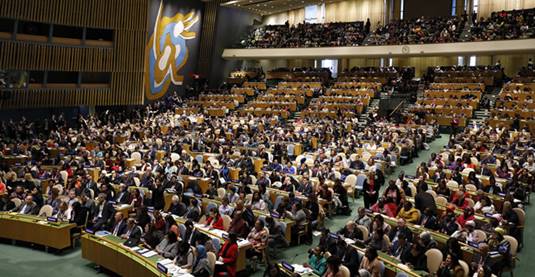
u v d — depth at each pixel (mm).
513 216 11234
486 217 11266
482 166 15961
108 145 21500
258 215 12000
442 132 26344
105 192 13383
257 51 40094
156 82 35594
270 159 19672
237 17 43031
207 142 23312
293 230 11688
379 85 32438
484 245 8609
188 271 8898
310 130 24938
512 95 27266
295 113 31578
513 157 17875
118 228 10945
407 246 9180
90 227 11141
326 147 21453
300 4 42219
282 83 36031
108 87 30578
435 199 12680
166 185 14555
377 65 40750
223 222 11273
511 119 24453
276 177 15508
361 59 41500
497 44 30094
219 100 35812
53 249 11641
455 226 10562
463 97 28719
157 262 9031
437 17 38156
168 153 20000
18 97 26219
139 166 17547
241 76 41688
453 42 31875
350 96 32031
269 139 23328
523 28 30328
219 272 9109
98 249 10359
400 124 26016
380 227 9891
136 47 31094
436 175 15227
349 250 8930
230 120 29391
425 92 30109
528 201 14992
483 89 29344
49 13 26375
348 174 16359
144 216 11258
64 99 28469
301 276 8344
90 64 29062
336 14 44719
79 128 27531
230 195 13211
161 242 10000
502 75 31391
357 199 15844
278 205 12422
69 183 14367
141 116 32531
